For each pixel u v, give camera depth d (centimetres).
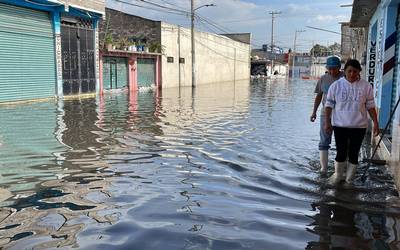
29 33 1831
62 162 727
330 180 613
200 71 4312
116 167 696
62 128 1102
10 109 1500
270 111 1669
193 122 1282
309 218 466
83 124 1182
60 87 2038
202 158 770
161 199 531
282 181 612
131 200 527
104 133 1038
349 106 586
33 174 647
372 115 597
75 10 2103
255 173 659
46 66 1950
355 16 1318
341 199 530
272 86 4094
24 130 1054
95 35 2330
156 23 3247
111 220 459
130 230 431
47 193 553
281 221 457
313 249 388
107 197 538
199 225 445
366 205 507
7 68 1717
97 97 2184
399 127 583
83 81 2236
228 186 590
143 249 387
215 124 1244
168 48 3406
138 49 2959
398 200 525
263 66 7288
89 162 730
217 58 4850
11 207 500
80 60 2203
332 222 454
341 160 599
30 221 455
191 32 3581
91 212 484
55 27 1983
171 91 2933
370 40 1328
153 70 3209
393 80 921
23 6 1781
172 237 413
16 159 745
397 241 404
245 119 1380
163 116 1419
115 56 2683
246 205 509
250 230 432
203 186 589
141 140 952
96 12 2253
